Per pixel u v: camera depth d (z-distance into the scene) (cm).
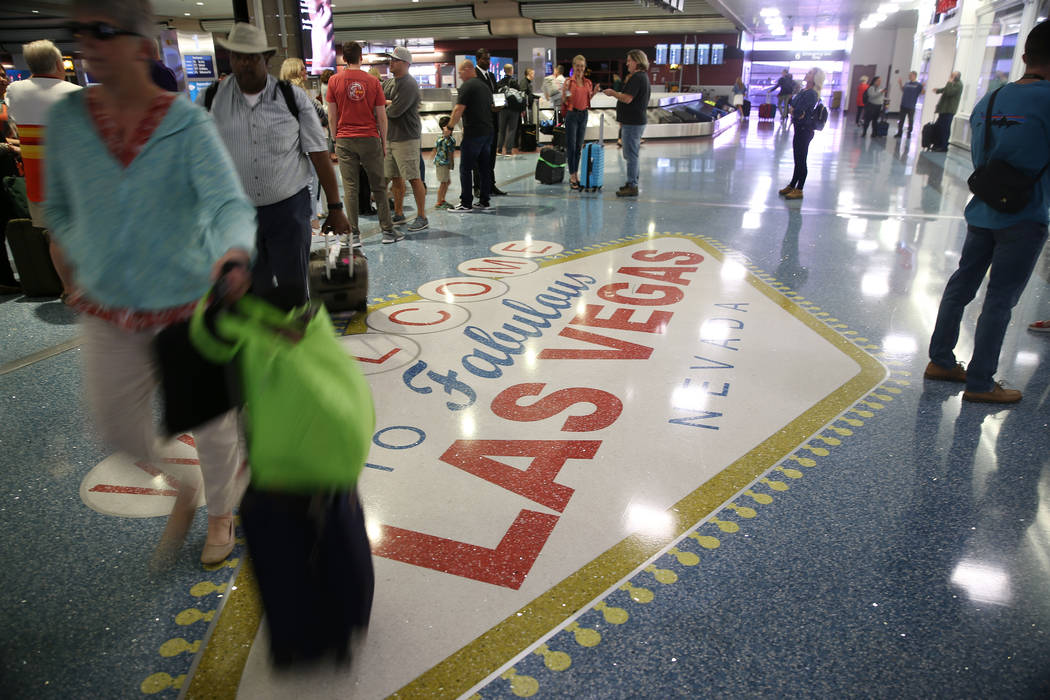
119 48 145
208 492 206
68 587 201
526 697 163
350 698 163
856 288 495
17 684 167
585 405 316
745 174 1123
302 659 150
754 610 191
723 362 365
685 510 238
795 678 169
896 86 3241
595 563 210
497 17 2869
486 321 427
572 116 943
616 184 1020
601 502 242
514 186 1009
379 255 593
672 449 278
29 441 284
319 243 571
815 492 248
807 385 337
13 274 505
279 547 138
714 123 2028
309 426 130
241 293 141
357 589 147
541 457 271
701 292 487
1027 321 426
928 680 168
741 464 267
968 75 1553
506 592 198
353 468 137
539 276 527
